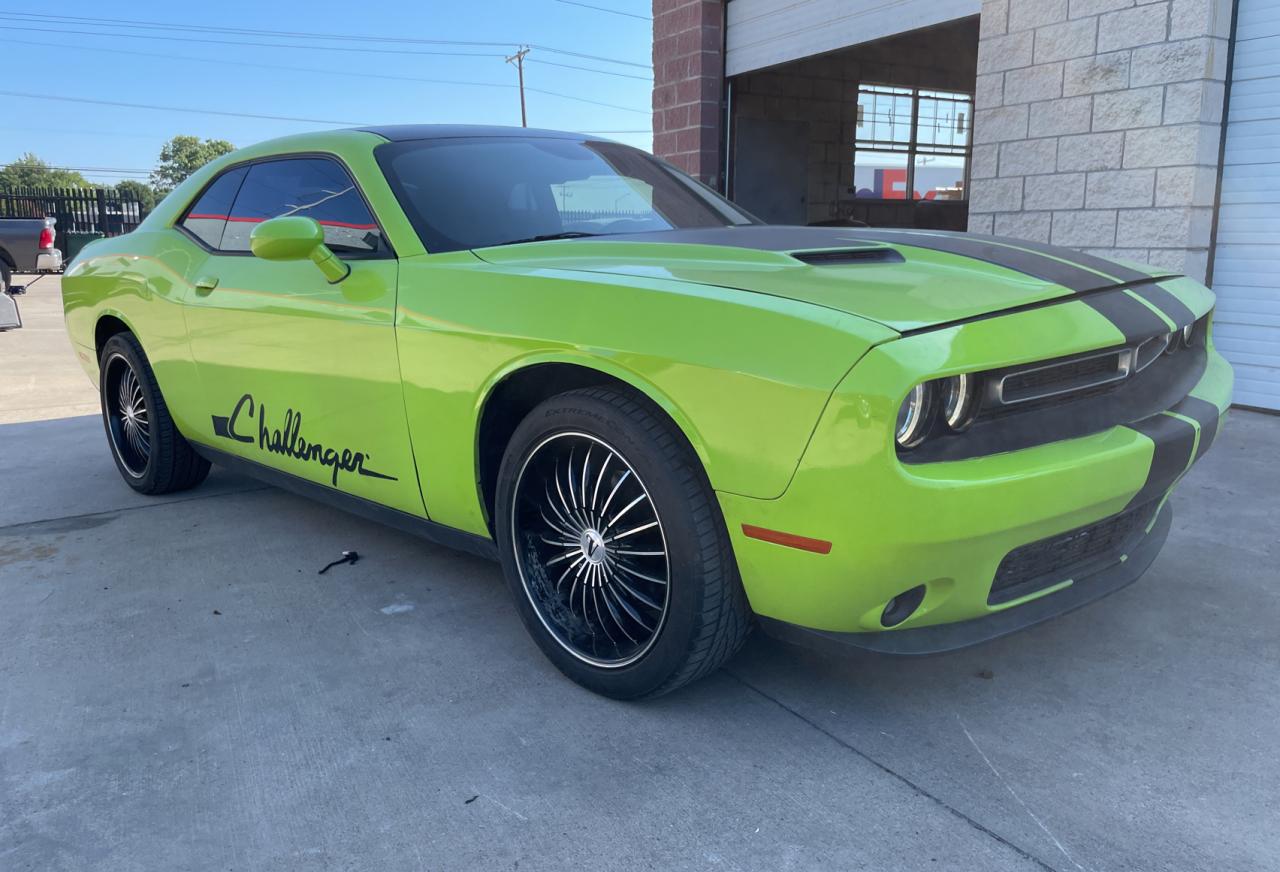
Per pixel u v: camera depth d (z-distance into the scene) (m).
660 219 3.15
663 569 2.30
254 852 1.85
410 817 1.95
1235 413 5.43
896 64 12.20
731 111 9.20
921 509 1.81
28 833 1.91
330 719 2.34
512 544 2.53
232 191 3.61
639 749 2.18
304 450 3.18
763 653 2.67
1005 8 6.04
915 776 2.06
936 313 1.93
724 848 1.84
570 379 2.42
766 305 1.99
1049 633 2.75
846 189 12.25
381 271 2.78
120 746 2.22
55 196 24.17
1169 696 2.39
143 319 3.89
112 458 5.07
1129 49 5.40
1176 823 1.89
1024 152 6.05
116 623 2.92
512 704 2.40
